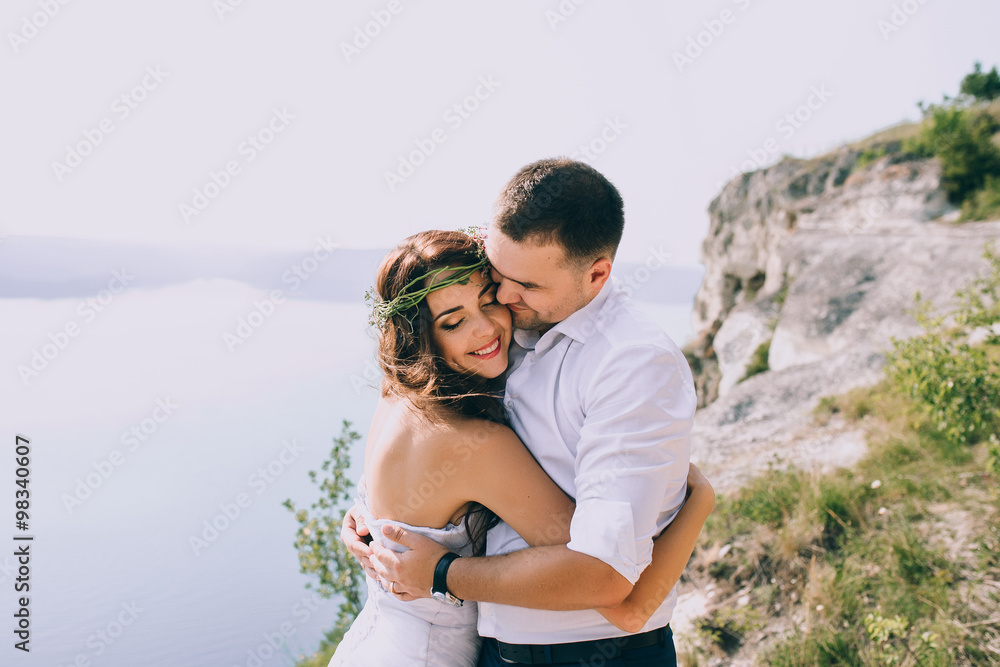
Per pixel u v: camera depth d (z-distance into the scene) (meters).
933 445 4.58
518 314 1.59
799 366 7.84
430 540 1.49
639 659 1.45
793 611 3.50
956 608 3.05
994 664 2.72
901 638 3.01
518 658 1.44
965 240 9.11
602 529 1.24
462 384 1.54
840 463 4.99
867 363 7.11
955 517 3.72
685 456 1.45
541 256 1.42
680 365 1.43
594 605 1.27
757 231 14.41
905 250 9.78
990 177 10.30
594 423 1.35
